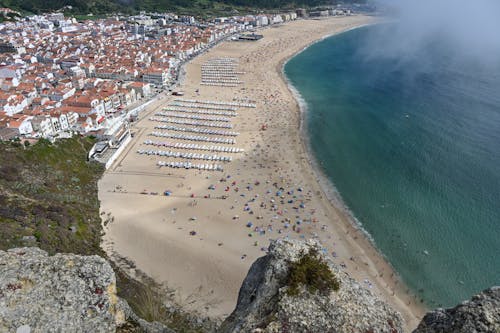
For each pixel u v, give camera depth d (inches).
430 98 6560.0
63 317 1080.8
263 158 4532.5
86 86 6761.8
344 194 3858.3
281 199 3708.2
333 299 1188.5
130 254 2790.4
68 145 4202.8
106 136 4702.3
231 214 3427.7
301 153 4704.7
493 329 982.4
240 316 1307.8
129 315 1267.2
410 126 5442.9
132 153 4581.7
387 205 3673.7
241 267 2755.9
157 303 2135.8
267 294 1254.9
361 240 3196.4
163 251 2874.0
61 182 3545.8
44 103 5551.2
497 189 3828.7
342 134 5280.5
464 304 1071.6
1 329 1007.0
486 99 6289.4
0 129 4328.3
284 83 7775.6
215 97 6747.1
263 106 6309.1
